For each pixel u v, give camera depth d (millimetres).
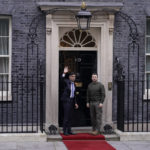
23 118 12008
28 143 11039
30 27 11906
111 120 12297
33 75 12031
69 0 12008
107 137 11609
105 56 12281
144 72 12477
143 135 11617
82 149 10438
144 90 12508
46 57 12039
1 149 10273
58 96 12375
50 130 11859
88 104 12031
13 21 11914
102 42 12273
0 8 11828
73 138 11578
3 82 11555
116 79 12273
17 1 11930
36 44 11953
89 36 12539
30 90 11992
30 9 11984
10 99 11898
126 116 12383
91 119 11977
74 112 12664
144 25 12414
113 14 12102
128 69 12266
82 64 12578
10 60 12109
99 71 12461
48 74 12055
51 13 11906
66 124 11742
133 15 12367
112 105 12320
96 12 12086
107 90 12266
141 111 12438
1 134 11242
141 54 12422
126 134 11586
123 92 11711
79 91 12656
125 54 12359
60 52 12477
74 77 11891
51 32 12023
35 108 12055
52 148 10492
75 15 11438
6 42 12195
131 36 12211
